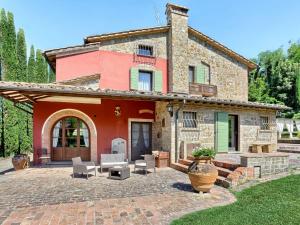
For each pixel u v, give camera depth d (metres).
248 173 7.90
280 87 31.16
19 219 4.77
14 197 6.29
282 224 4.55
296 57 35.88
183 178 8.67
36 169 10.49
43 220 4.71
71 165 11.43
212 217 4.86
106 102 12.65
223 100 11.84
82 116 12.30
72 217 4.87
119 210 5.29
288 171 8.95
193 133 11.80
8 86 7.79
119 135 12.77
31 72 21.80
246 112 13.73
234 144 13.74
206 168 6.74
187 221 4.66
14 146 17.47
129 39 16.17
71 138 12.42
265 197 6.17
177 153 11.09
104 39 15.45
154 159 10.34
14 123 17.53
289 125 21.75
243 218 4.82
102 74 15.12
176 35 16.88
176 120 11.20
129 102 13.02
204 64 18.48
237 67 19.91
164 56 17.09
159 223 4.62
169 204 5.73
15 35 18.59
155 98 10.22
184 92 16.59
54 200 6.01
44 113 11.85
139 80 16.52
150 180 8.34
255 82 33.91
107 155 10.12
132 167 11.18
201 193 6.66
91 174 9.44
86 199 6.09
